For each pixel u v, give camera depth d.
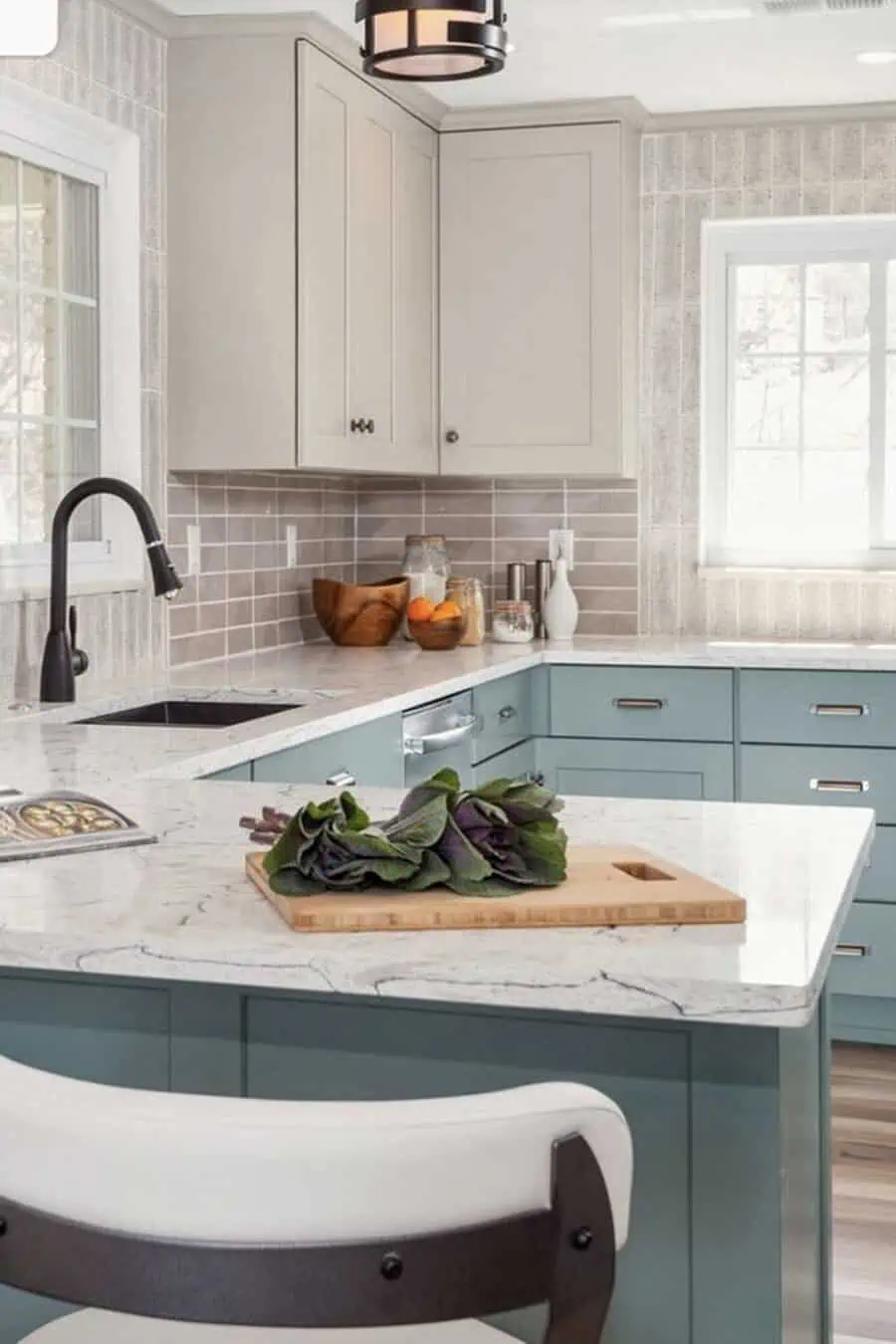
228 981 1.43
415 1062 1.53
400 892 1.56
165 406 4.00
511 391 4.79
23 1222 1.03
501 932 1.48
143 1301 1.00
